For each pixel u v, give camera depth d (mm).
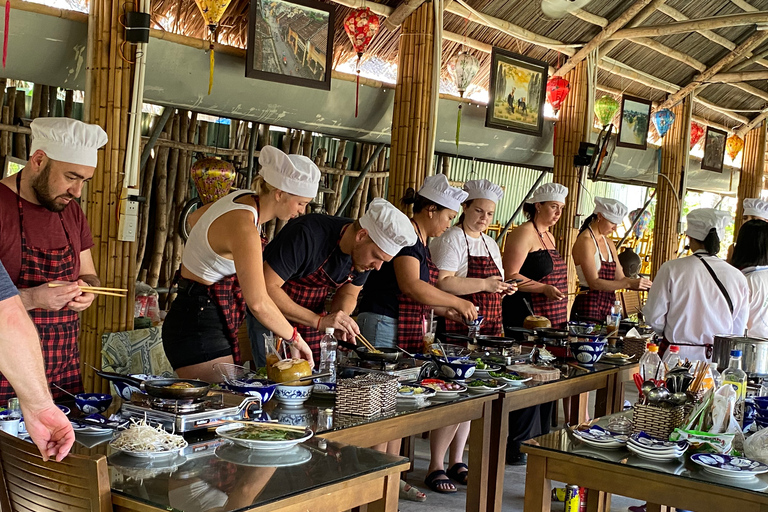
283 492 1871
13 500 2027
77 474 1800
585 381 4016
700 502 2312
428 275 4105
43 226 2783
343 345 3783
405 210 5898
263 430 2256
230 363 3096
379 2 6340
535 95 7418
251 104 5453
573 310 5934
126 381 2484
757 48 9695
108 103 4242
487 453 3373
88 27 4285
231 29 6320
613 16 7879
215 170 5562
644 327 5219
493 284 4395
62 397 2777
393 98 6266
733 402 2703
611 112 8391
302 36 5406
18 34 4281
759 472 2346
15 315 1679
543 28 7762
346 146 7723
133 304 4363
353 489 2057
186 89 5109
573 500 4000
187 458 2074
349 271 3492
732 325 4109
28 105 5781
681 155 9875
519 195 10367
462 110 6984
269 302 2857
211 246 2967
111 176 4250
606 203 5742
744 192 11805
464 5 6875
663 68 9508
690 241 4348
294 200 2963
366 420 2660
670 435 2680
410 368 3395
